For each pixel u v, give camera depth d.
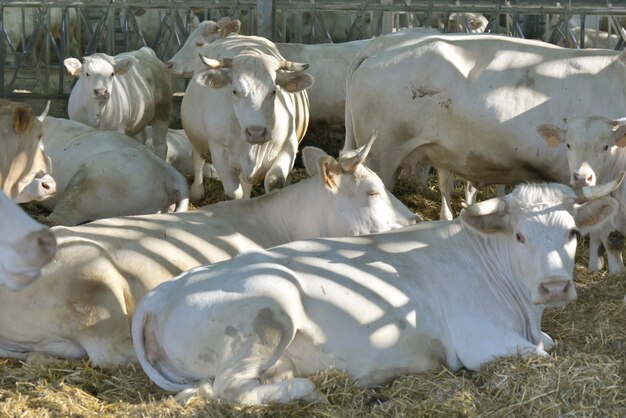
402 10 16.59
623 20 23.00
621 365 8.12
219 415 7.21
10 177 9.85
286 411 7.30
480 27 21.53
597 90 11.81
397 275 8.21
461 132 11.96
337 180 9.59
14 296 8.23
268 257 8.09
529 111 11.76
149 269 8.66
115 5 17.86
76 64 15.79
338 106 15.96
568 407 7.48
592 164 10.88
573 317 9.68
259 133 12.35
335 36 23.64
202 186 14.56
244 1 17.50
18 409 7.38
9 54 21.67
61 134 13.16
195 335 7.54
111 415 7.39
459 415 7.39
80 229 8.78
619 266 11.65
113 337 8.29
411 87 12.02
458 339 8.21
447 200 13.66
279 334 7.54
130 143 12.84
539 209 8.12
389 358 7.93
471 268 8.49
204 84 12.54
